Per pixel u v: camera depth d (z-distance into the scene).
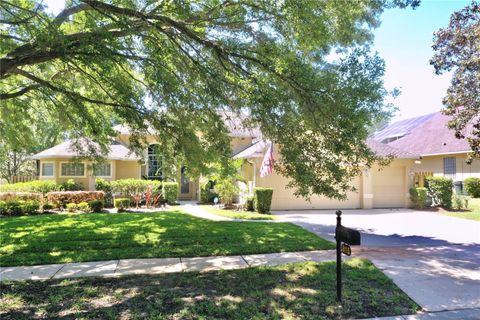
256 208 15.80
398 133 32.03
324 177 6.47
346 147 6.09
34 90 9.64
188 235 9.66
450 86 12.30
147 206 17.38
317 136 6.48
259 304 4.91
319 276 6.14
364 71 6.21
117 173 20.62
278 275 6.25
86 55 5.57
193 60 6.67
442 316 4.62
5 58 6.39
